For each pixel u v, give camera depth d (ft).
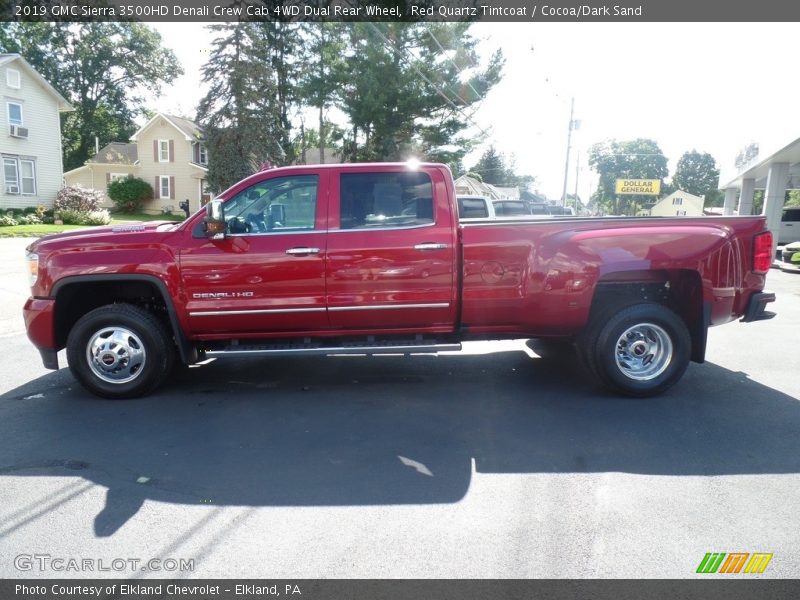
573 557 9.26
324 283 16.81
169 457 13.28
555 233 16.81
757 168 70.28
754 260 17.17
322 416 15.88
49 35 161.48
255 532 10.11
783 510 10.64
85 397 17.78
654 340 17.04
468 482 11.89
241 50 91.71
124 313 17.04
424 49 89.04
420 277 16.83
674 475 12.11
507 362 21.54
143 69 174.50
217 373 20.33
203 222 16.88
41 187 102.47
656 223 17.16
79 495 11.51
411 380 19.29
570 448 13.55
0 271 43.78
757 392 17.75
